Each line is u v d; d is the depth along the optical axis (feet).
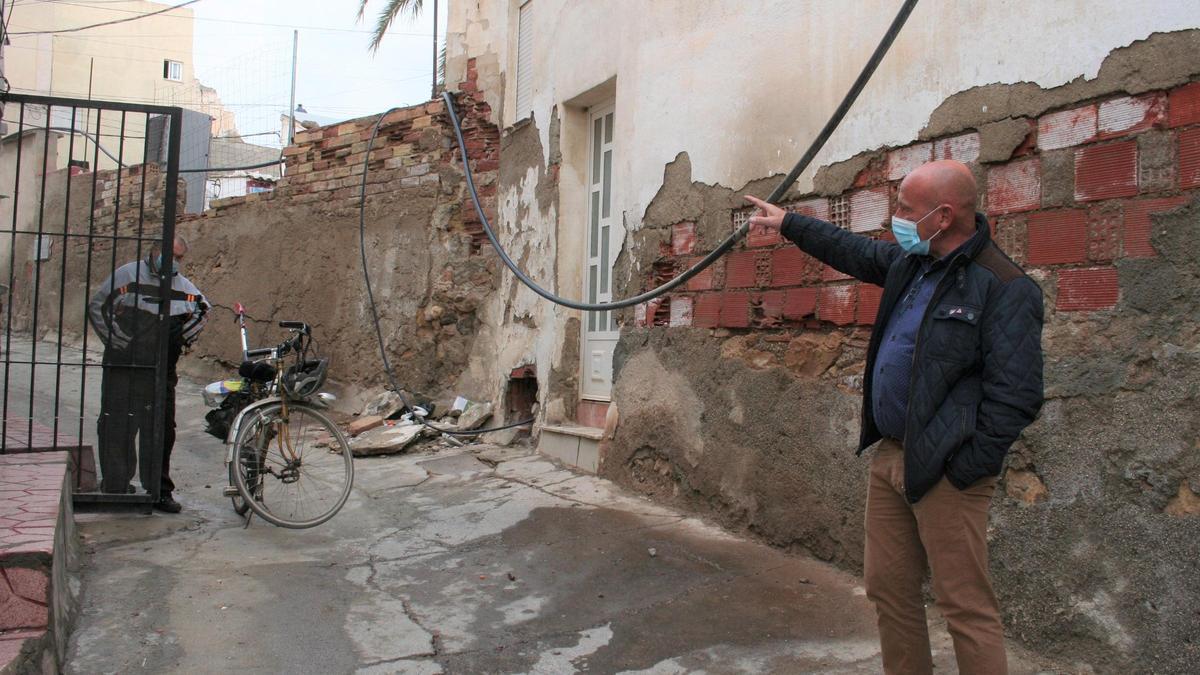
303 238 32.40
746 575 13.20
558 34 22.62
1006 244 11.07
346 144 30.94
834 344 13.61
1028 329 7.46
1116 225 9.91
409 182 28.58
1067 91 10.44
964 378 7.77
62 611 10.41
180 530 15.67
